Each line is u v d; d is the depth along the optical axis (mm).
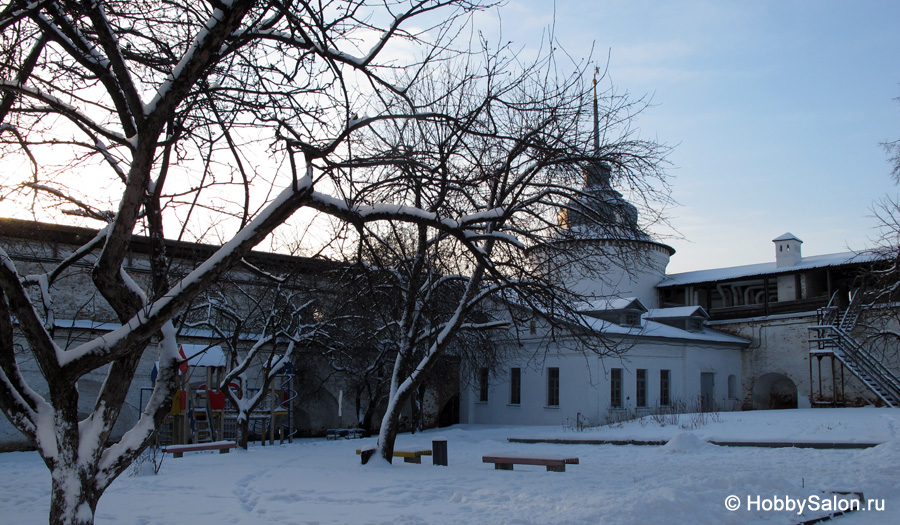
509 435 27938
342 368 28609
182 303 5758
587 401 32625
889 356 36219
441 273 16359
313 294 22062
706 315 42031
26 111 7234
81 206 8648
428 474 14453
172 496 11281
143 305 6078
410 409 33844
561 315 13570
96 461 5770
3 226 11094
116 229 5688
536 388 34938
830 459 16281
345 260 10711
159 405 6328
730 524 8508
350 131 6965
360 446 23531
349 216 7289
